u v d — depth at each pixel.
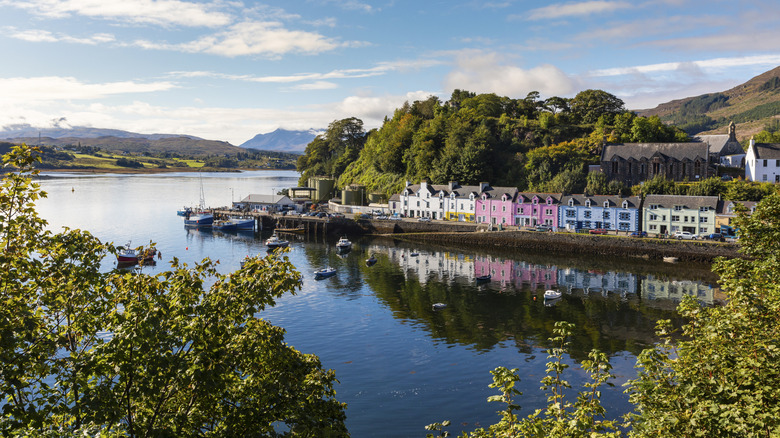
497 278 87.44
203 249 115.62
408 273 91.75
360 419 41.62
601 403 42.91
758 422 13.09
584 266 95.56
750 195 107.69
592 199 116.19
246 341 14.16
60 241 14.51
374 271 93.62
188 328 13.10
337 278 88.19
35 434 11.38
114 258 101.19
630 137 157.38
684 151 134.00
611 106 185.25
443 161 155.38
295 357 16.11
